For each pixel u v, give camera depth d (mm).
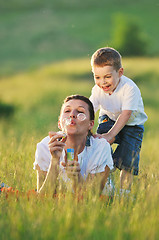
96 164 5293
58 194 4980
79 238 3680
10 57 103812
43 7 150500
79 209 4340
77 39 116375
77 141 5230
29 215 4125
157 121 26047
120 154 6617
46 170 5363
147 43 96500
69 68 58812
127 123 6699
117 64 6238
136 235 3734
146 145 12664
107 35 117375
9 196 4777
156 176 5453
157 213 4234
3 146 8102
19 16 141250
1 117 32219
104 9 146750
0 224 3912
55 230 3801
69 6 153500
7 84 50094
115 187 5336
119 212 4355
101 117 7055
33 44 114812
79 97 5309
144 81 45562
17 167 5539
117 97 6512
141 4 146750
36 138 8055
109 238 3703
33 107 36969
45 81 50375
